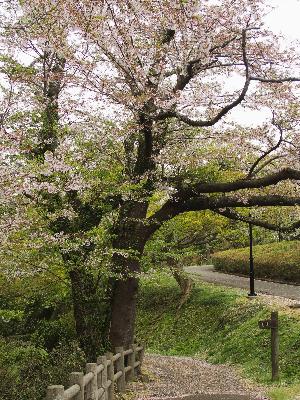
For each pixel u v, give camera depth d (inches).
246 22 414.6
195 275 1088.8
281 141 414.6
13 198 348.5
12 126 403.5
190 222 762.2
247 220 477.7
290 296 696.4
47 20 388.5
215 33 427.5
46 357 384.5
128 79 415.2
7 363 380.5
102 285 468.4
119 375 377.1
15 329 504.1
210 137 472.7
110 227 456.4
